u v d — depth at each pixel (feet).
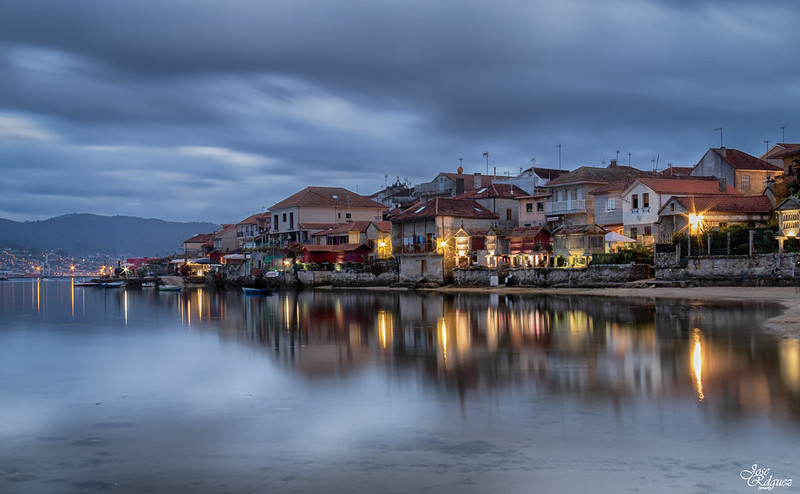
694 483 42.98
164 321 175.52
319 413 63.72
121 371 91.40
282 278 384.68
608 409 61.46
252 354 106.11
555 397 67.10
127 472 48.39
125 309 232.73
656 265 220.02
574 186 307.17
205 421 62.03
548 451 49.93
